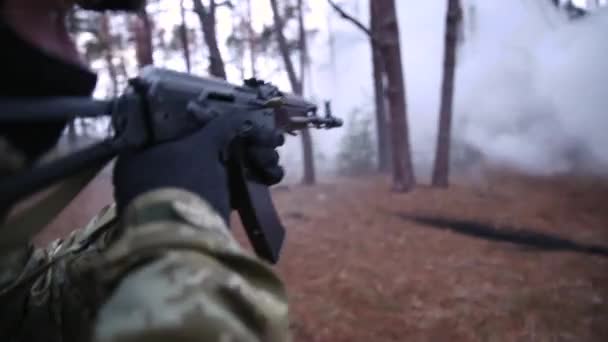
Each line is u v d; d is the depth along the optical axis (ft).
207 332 1.99
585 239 20.62
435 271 17.67
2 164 2.06
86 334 2.93
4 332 3.24
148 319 1.97
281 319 2.36
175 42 23.88
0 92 2.15
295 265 18.52
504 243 20.33
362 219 23.48
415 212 24.67
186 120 2.61
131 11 3.27
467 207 25.31
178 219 2.29
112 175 2.54
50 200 2.33
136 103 2.47
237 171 3.05
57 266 3.29
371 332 14.12
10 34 2.09
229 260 2.30
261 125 3.16
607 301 15.08
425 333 14.06
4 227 2.18
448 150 29.81
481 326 14.19
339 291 16.28
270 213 3.35
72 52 2.50
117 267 2.19
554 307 15.03
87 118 2.38
